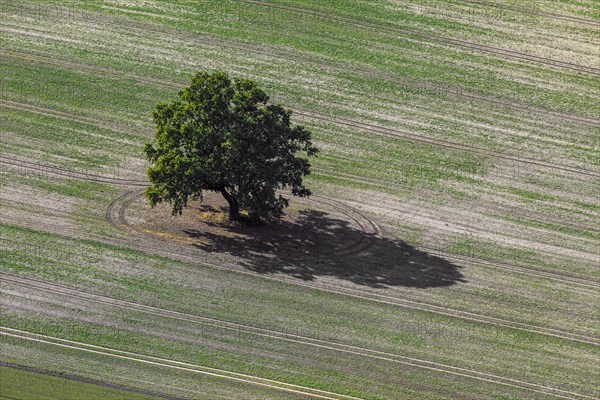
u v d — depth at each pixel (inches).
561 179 5482.3
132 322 4365.2
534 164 5565.9
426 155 5570.9
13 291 4498.0
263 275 4677.7
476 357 4298.7
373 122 5772.6
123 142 5556.1
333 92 5964.6
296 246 4891.7
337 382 4116.6
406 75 6107.3
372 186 5339.6
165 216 5044.3
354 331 4389.8
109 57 6146.7
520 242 5044.3
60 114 5723.4
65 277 4603.8
